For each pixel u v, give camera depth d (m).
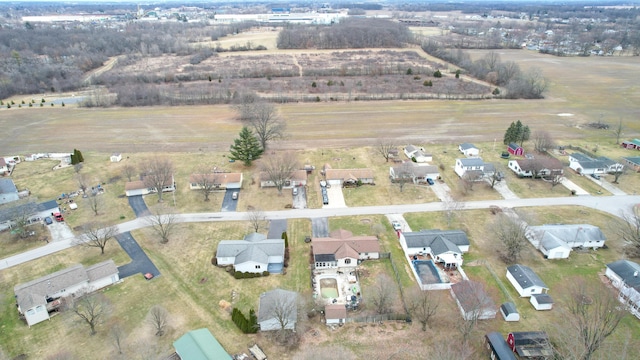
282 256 72.25
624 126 138.38
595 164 104.00
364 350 55.53
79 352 55.03
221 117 151.00
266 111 121.44
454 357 51.69
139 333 57.97
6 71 198.88
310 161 113.62
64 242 78.81
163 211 88.44
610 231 80.31
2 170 107.25
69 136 134.62
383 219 85.88
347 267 72.12
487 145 123.69
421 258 73.88
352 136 132.00
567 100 169.12
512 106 161.25
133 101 166.75
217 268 71.69
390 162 112.50
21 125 145.38
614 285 66.12
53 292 62.88
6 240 79.56
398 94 172.25
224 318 60.94
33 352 55.19
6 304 63.66
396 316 60.56
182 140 129.88
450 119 146.88
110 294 65.31
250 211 89.19
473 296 59.47
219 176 99.25
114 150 122.94
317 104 165.25
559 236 75.88
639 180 100.56
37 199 93.75
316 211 89.06
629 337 55.88
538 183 100.06
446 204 88.25
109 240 79.31
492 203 91.06
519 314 61.00
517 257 73.69
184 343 53.44
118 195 96.06
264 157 115.88
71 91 192.75
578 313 59.50
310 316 61.44
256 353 54.47
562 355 52.09
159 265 72.25
